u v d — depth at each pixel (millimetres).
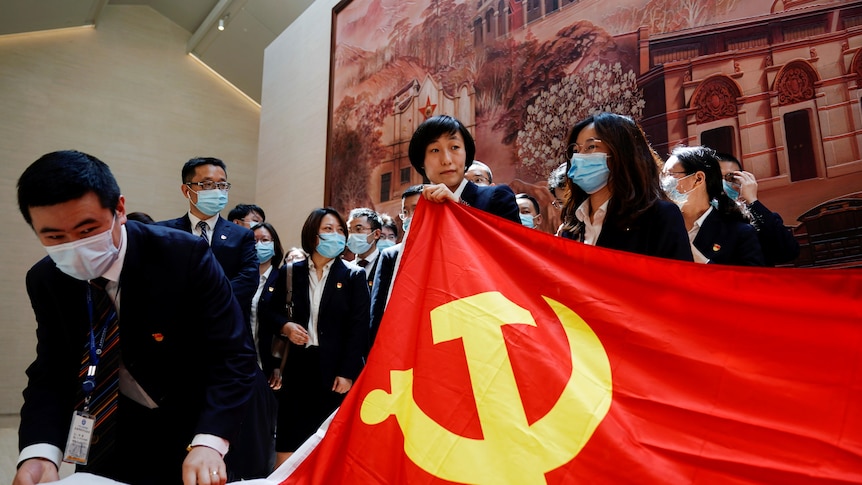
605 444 1348
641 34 4895
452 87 6766
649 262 1693
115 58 12258
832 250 3617
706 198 2768
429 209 1980
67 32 11828
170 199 12461
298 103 9625
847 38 3674
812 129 3783
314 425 3525
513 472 1345
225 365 1623
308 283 3812
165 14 12938
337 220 3850
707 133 4359
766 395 1415
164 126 12609
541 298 1690
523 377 1505
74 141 11578
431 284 1786
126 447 1626
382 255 3053
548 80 5668
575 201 2342
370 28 8188
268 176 10164
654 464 1306
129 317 1565
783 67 3977
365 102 8086
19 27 11102
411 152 2604
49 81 11500
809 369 1439
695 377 1477
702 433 1364
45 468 1447
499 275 1763
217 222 3607
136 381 1603
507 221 1881
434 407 1497
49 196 1343
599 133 2066
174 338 1623
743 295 1586
